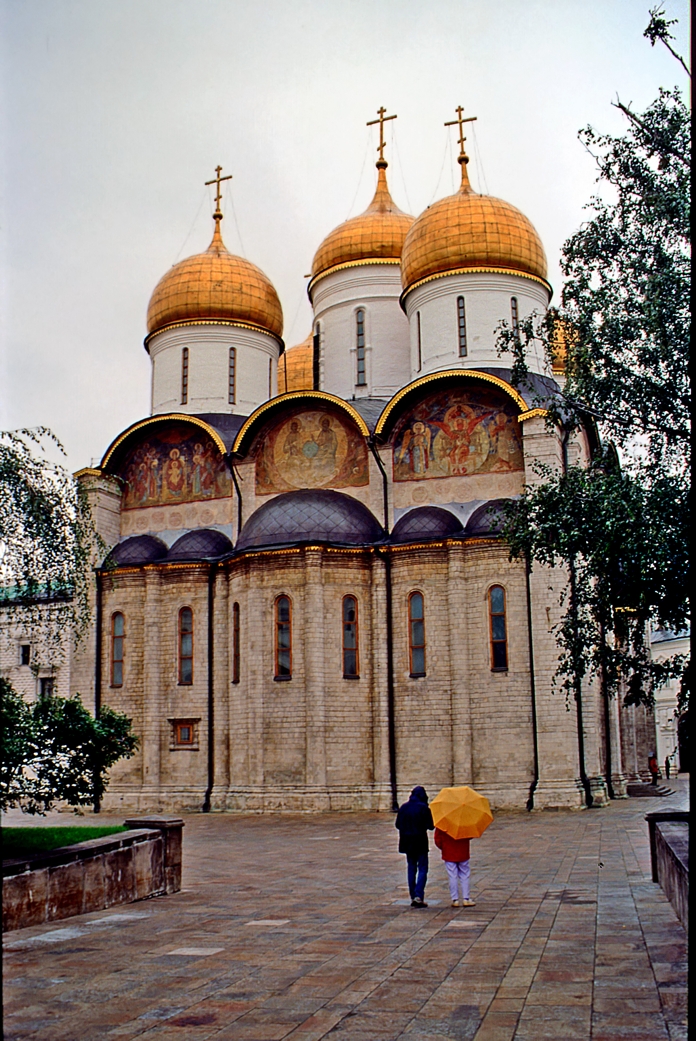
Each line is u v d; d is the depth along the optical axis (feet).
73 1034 29.55
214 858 73.82
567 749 109.60
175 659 127.03
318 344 156.97
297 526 120.88
